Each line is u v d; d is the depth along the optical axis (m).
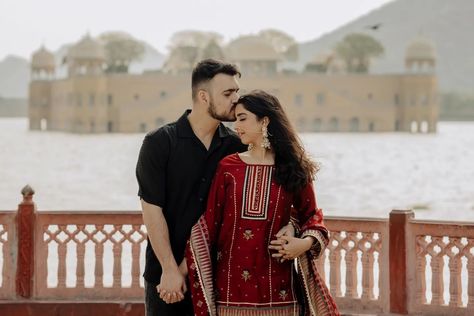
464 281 8.75
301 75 97.50
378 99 101.00
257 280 4.00
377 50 116.06
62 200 26.33
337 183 33.31
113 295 6.09
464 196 27.75
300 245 3.98
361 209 23.22
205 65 4.21
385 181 34.53
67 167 44.22
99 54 104.69
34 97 116.44
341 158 51.56
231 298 4.02
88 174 38.72
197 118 4.27
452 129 128.25
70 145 72.19
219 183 4.08
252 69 107.25
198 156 4.25
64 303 5.99
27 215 6.02
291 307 4.06
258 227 4.01
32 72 119.50
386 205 24.47
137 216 6.05
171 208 4.26
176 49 120.94
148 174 4.22
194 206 4.25
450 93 187.75
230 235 4.04
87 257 10.72
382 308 5.78
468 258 5.59
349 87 99.81
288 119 4.12
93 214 6.05
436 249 10.20
